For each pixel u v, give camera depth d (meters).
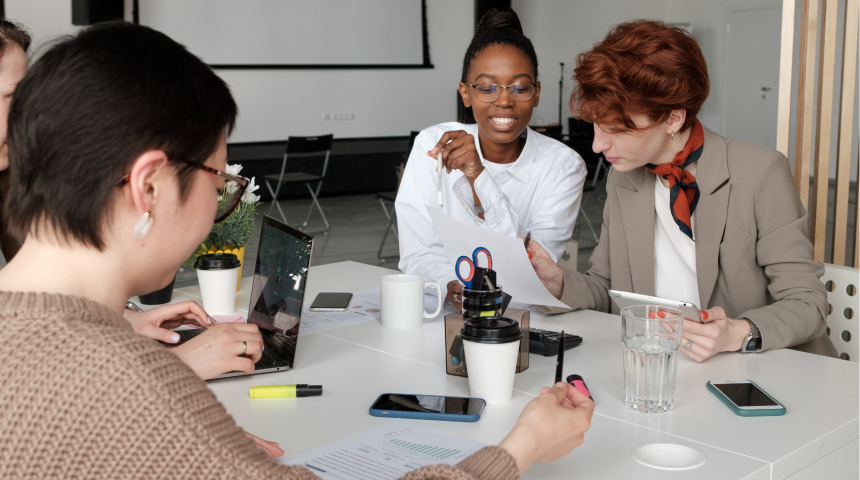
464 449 0.98
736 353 1.40
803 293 1.52
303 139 6.77
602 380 1.26
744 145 1.66
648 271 1.77
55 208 0.63
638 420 1.08
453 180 2.05
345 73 10.43
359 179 9.52
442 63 11.23
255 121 9.85
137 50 0.63
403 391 1.21
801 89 2.38
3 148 1.51
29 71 0.63
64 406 0.54
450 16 11.17
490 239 1.47
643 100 1.45
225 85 0.71
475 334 1.14
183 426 0.56
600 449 0.99
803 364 1.33
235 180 0.74
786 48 2.37
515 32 1.93
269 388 1.19
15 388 0.55
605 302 1.84
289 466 0.63
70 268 0.65
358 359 1.39
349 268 2.26
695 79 1.46
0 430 0.54
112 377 0.56
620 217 1.81
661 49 1.44
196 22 9.27
